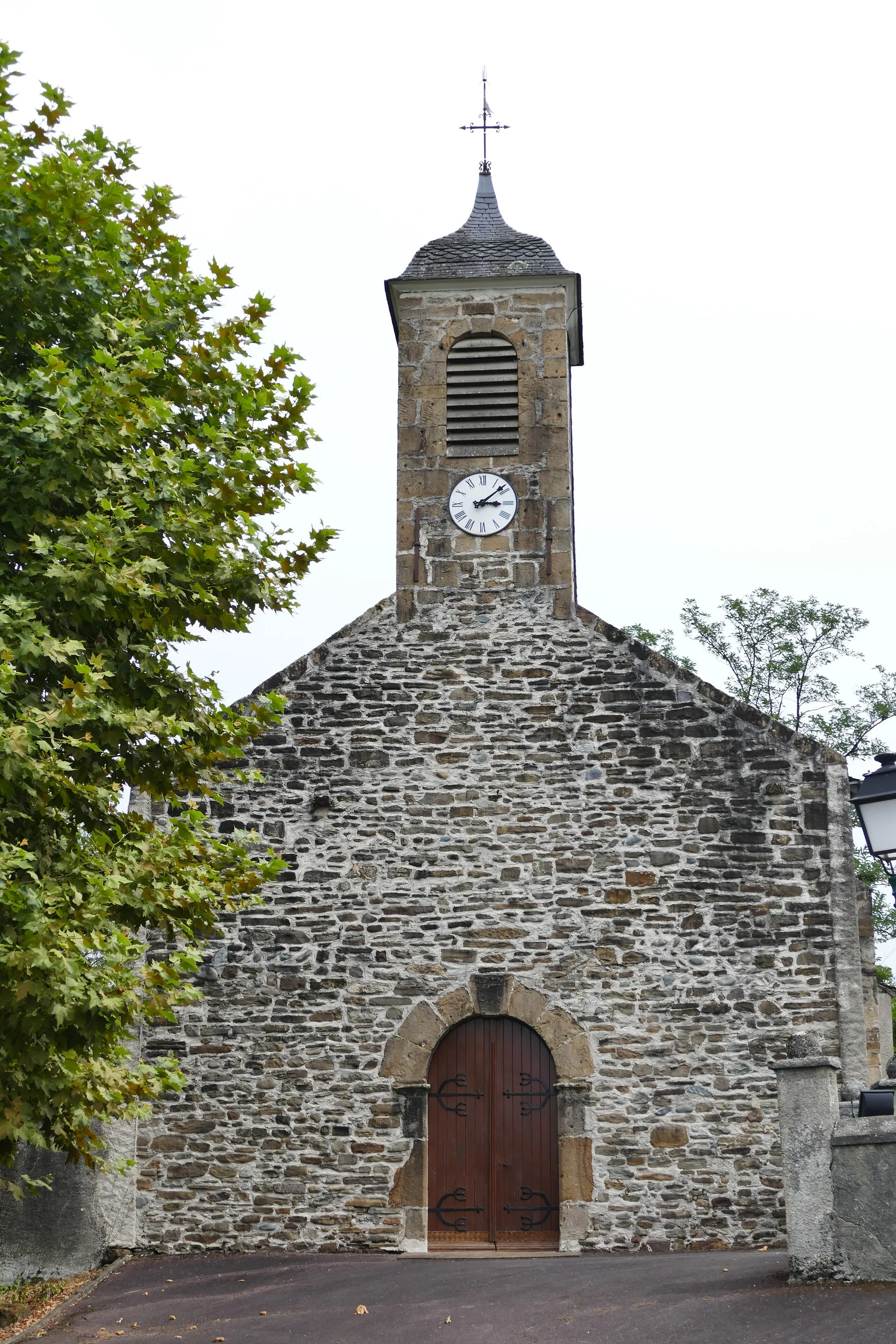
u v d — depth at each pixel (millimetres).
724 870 13648
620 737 14055
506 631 14492
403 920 13773
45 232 9633
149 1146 13383
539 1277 11281
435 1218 13344
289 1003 13641
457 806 14023
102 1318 10812
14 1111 8648
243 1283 11750
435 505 14977
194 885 9516
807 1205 9719
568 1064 13344
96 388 9000
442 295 15695
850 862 13547
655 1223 12938
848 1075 13023
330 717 14297
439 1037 13508
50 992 8211
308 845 13992
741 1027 13289
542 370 15406
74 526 8984
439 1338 9438
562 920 13672
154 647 9828
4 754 8141
